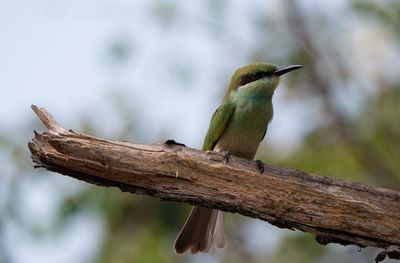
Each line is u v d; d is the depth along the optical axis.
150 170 9.78
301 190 10.02
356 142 17.28
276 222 10.19
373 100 17.44
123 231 15.05
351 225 10.01
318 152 17.09
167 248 15.10
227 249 15.80
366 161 17.17
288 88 17.34
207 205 10.12
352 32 17.47
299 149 17.06
